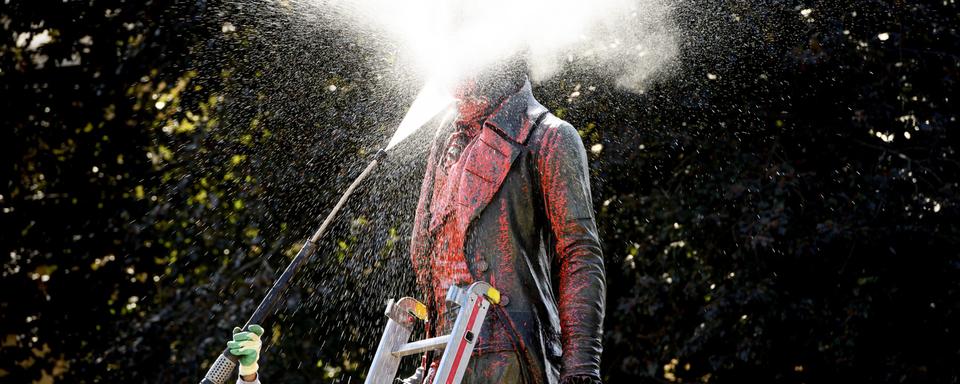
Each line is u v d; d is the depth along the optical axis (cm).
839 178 1105
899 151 1095
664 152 1089
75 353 1167
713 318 1098
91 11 1104
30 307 1162
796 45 1046
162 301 1143
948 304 1095
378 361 392
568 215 396
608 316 1153
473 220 399
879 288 1098
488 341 387
